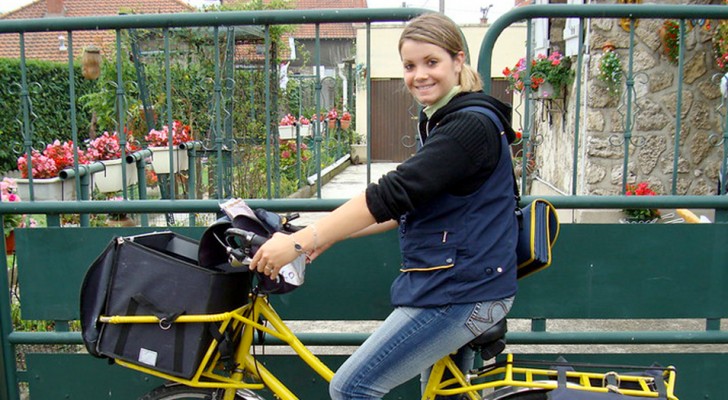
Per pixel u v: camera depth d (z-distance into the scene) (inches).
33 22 109.8
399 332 81.3
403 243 82.2
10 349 118.6
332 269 113.5
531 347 161.5
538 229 87.6
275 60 345.1
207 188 293.9
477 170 75.4
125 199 115.7
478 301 78.3
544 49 309.3
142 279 84.7
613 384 83.7
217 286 83.9
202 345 84.1
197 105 289.4
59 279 115.8
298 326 172.1
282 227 88.3
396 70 660.1
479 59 108.3
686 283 113.4
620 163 233.9
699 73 226.7
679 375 115.9
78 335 116.8
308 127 462.3
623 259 112.8
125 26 109.0
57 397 119.7
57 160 176.6
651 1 227.1
